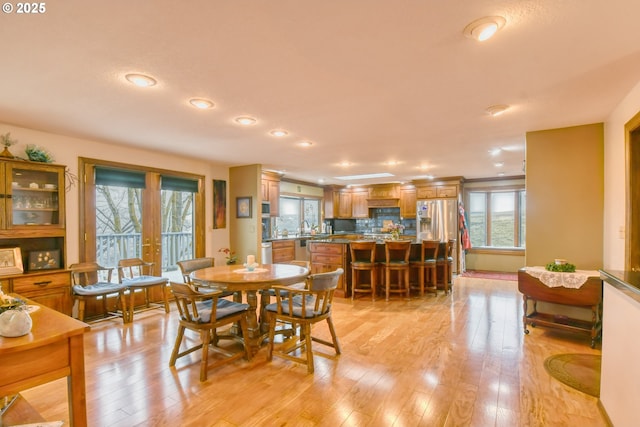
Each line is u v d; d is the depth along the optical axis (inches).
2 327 54.7
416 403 85.7
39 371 56.0
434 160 212.2
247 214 230.5
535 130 141.9
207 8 58.6
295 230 325.4
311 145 169.8
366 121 128.6
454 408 83.3
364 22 63.5
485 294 210.8
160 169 191.3
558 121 129.6
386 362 110.2
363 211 349.4
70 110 114.1
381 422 77.7
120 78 88.7
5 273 124.5
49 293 134.1
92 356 114.8
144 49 73.6
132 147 173.5
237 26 64.6
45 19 61.4
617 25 64.5
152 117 122.5
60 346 58.4
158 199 190.5
